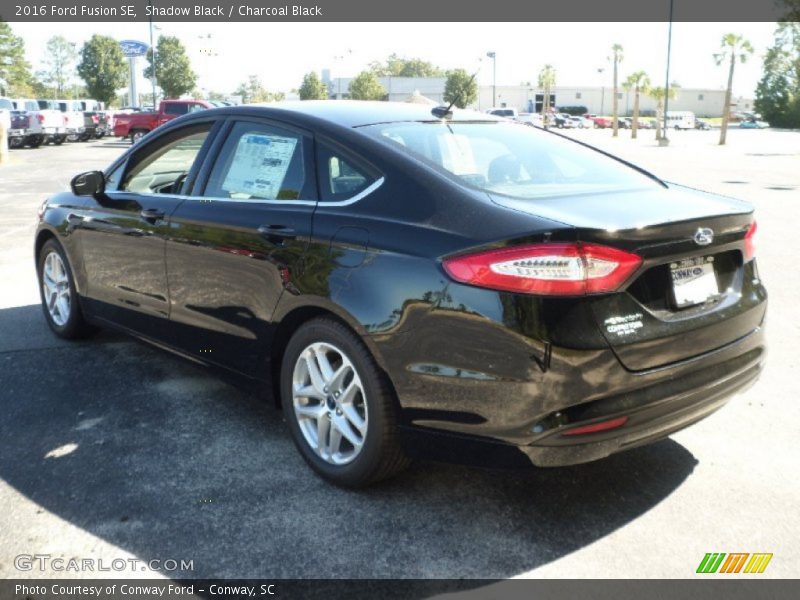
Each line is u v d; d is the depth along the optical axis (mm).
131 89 63062
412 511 2977
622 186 3309
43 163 23172
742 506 3010
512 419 2600
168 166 4227
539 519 2922
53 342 5109
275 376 3486
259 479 3230
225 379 3748
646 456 3439
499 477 3238
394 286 2801
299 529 2848
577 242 2529
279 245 3248
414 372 2764
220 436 3660
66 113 33375
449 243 2701
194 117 4051
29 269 7387
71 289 4871
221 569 2609
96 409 3982
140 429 3736
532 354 2529
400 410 2852
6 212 11781
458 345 2650
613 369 2592
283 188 3398
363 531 2838
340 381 3080
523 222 2621
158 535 2807
